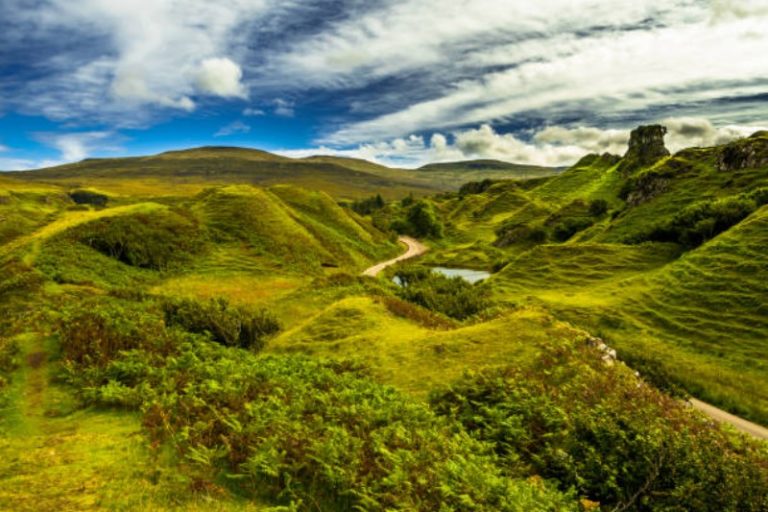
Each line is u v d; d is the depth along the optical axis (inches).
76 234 2699.3
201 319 1176.8
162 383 635.5
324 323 1311.5
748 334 1946.4
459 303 2119.8
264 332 1316.4
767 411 1379.2
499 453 586.6
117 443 462.9
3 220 4761.3
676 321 2207.2
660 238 3873.0
